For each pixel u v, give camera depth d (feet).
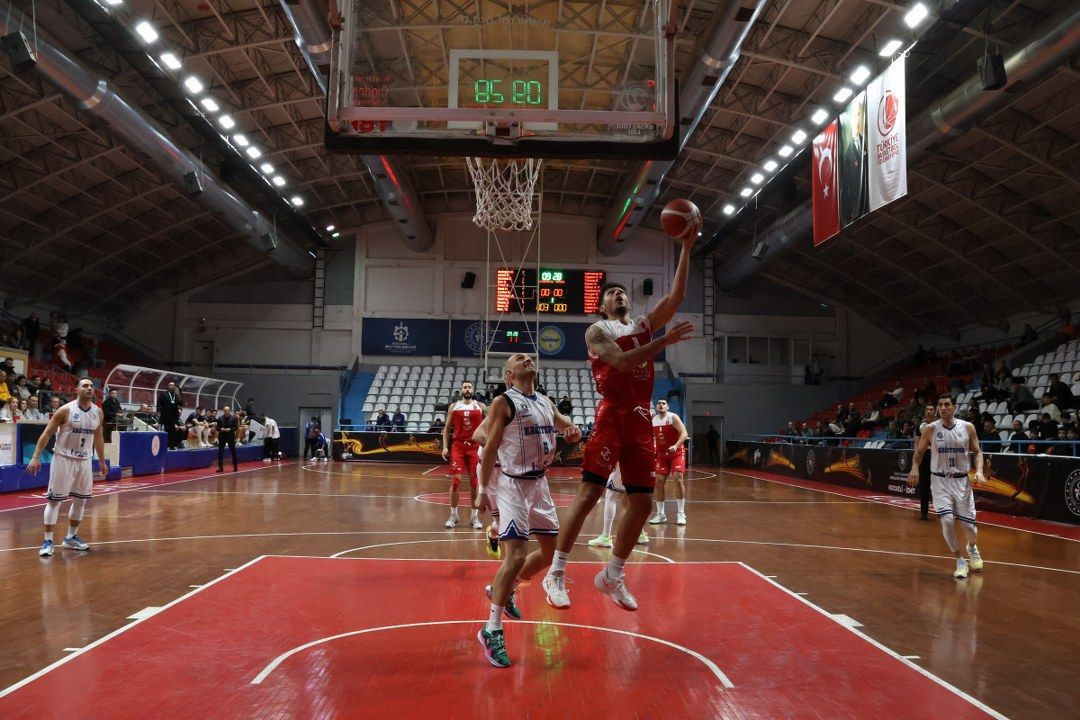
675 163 80.94
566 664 14.01
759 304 104.01
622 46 21.66
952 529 23.27
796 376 101.76
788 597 19.93
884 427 74.64
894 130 42.68
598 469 13.53
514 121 18.72
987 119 57.21
